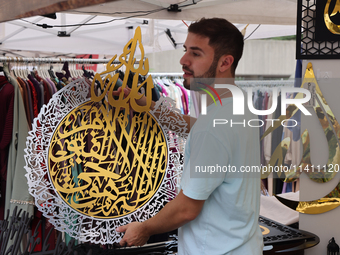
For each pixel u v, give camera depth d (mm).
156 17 1789
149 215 1315
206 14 1895
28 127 1753
